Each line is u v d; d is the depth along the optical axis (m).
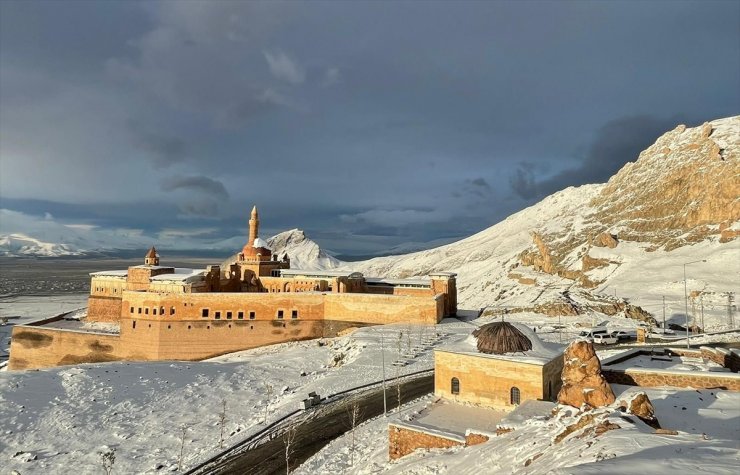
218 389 58.16
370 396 48.38
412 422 31.62
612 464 13.01
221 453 39.88
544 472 15.72
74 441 45.06
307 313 81.62
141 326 81.06
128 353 81.56
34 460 41.41
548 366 33.69
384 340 68.50
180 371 63.84
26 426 47.22
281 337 80.81
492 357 34.66
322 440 39.00
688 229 152.75
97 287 99.94
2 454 42.41
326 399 49.31
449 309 91.12
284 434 41.75
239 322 80.56
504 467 19.30
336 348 70.19
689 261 131.62
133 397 55.03
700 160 171.62
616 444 15.82
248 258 104.12
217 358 77.50
